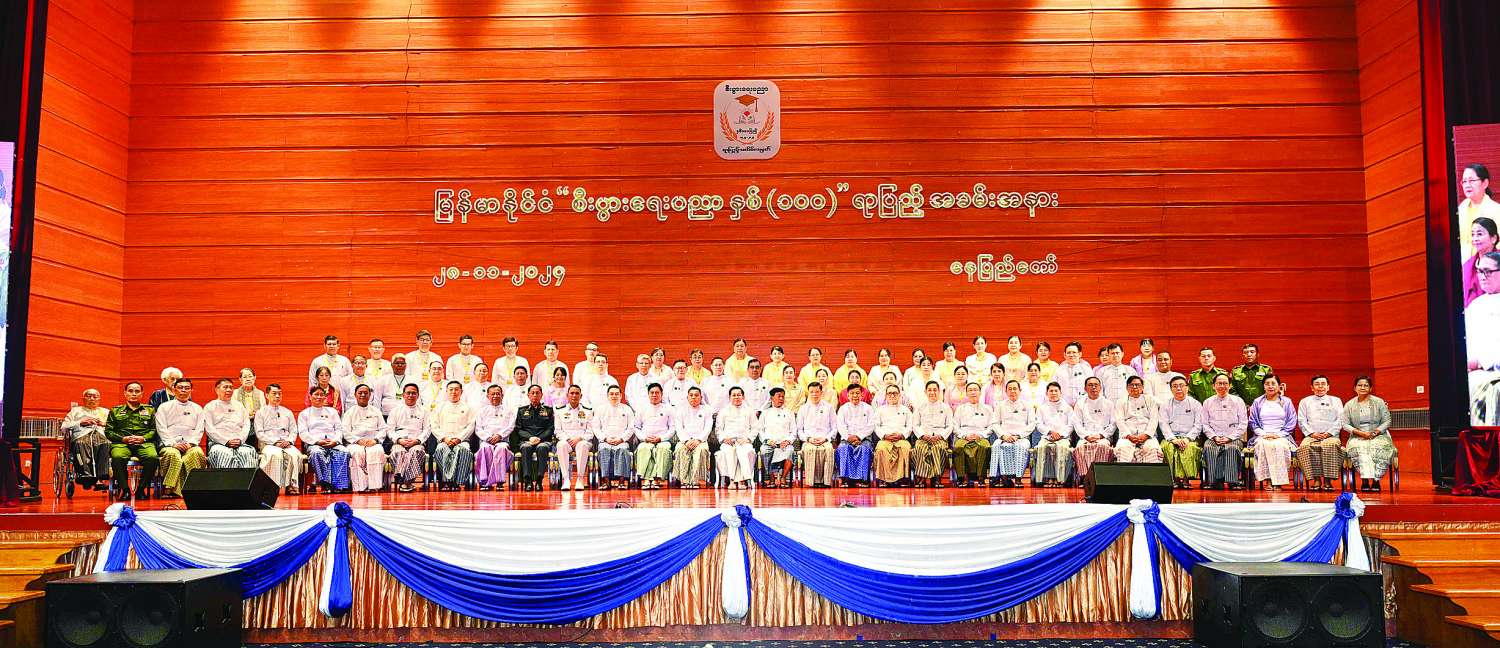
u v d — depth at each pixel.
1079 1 12.48
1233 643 6.07
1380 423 9.06
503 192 12.45
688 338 12.33
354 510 6.82
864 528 6.78
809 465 9.95
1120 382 10.86
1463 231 9.40
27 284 9.27
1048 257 12.38
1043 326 12.32
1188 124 12.45
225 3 12.52
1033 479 10.11
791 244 12.43
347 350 12.29
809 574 6.74
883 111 12.45
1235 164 12.42
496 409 10.10
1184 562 6.82
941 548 6.79
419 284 12.37
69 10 11.23
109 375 11.98
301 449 10.05
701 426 10.27
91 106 11.65
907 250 12.41
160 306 12.28
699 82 12.46
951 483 10.31
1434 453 9.19
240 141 12.42
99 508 7.62
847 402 10.93
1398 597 6.91
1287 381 12.24
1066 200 12.41
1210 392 10.30
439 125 12.43
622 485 10.02
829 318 12.35
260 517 6.76
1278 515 6.88
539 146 12.45
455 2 12.49
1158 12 12.49
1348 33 12.43
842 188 12.44
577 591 6.72
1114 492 6.98
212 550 6.76
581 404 10.73
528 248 12.41
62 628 5.87
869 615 6.71
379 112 12.43
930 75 12.50
